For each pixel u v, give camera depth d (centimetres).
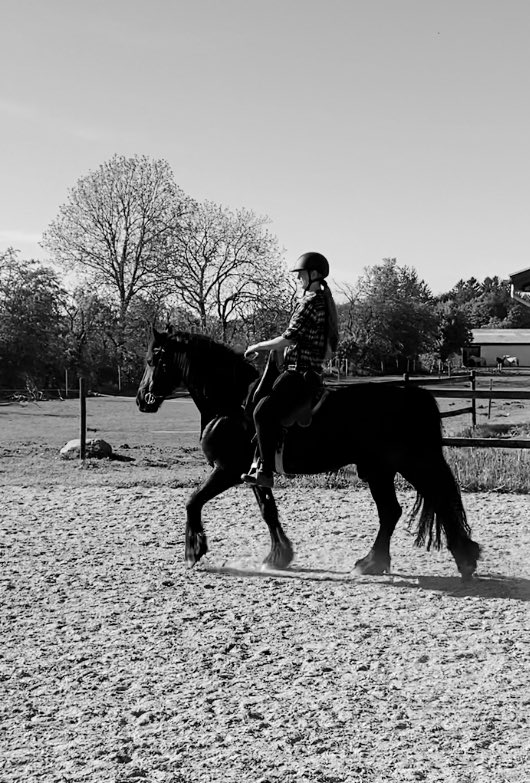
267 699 472
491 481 1212
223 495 1169
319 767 393
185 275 5194
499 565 787
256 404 723
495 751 407
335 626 608
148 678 507
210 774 388
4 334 4519
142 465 1485
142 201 5147
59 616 636
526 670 516
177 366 777
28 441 1870
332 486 1235
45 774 391
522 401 3319
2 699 478
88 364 4916
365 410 710
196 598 684
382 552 761
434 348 8506
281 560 774
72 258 5159
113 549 861
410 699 471
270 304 5109
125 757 405
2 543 888
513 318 14312
